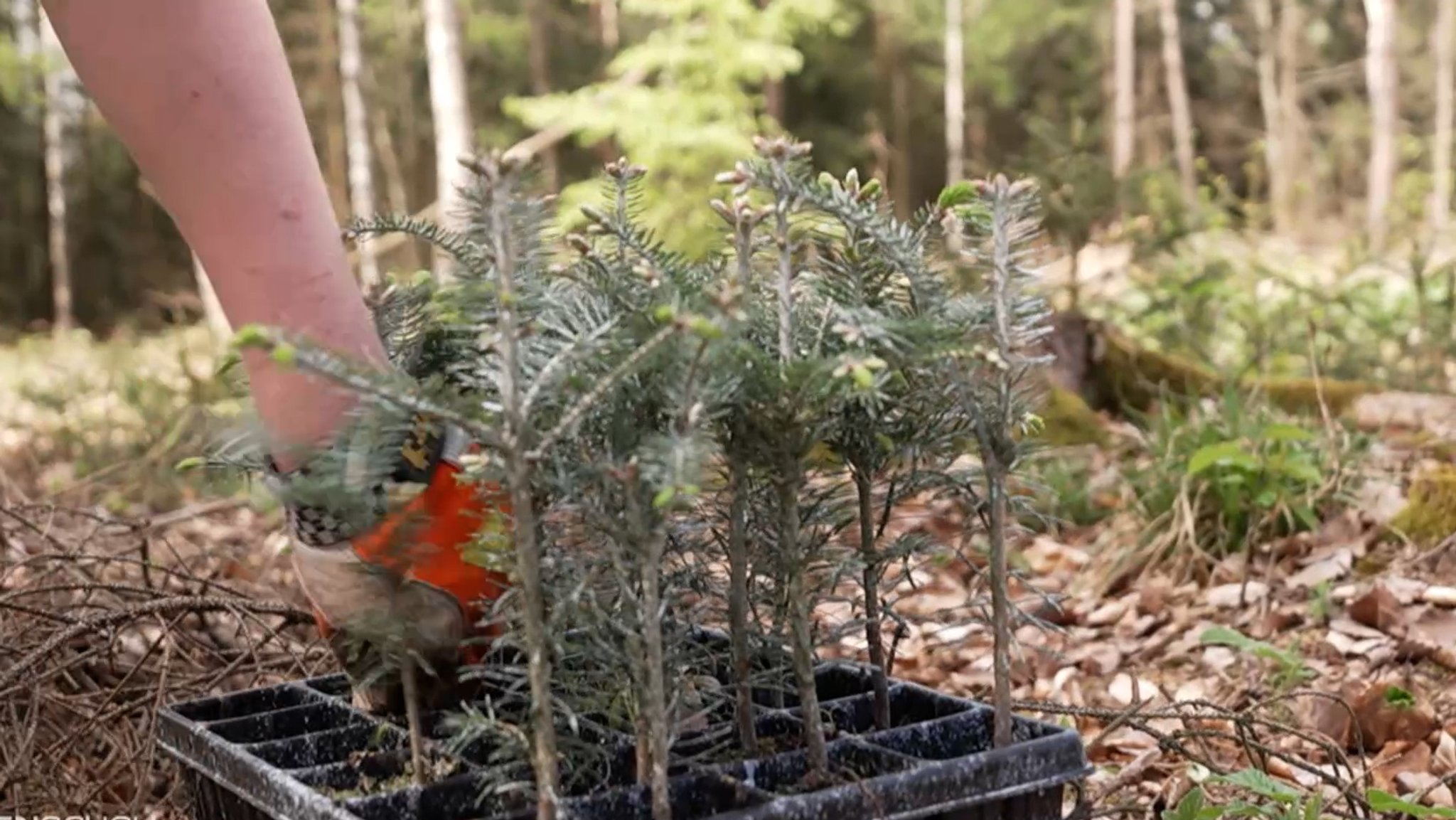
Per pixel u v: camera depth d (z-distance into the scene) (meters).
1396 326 6.38
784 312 1.22
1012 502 1.37
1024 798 1.26
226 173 1.28
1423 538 3.34
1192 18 29.59
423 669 1.38
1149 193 6.41
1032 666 2.81
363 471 1.15
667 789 1.18
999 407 1.28
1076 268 6.19
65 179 22.41
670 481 1.06
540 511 1.25
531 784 1.19
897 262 1.27
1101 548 3.72
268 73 1.30
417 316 1.45
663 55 13.14
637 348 1.17
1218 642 2.71
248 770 1.31
